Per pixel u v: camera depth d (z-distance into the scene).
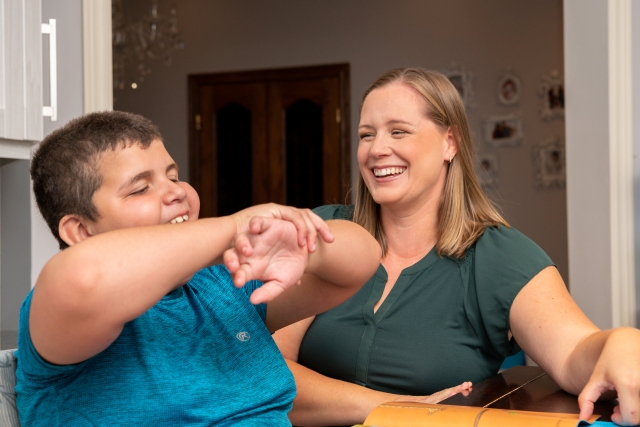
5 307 2.30
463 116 1.63
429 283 1.56
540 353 1.35
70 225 0.96
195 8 6.25
